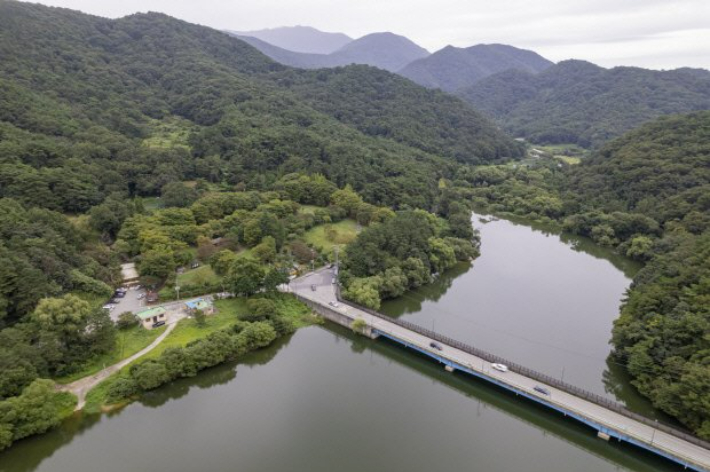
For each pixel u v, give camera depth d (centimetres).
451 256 18312
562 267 19212
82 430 9200
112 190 18312
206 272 14762
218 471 8388
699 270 11788
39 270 11444
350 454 8888
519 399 10438
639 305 11731
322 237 18650
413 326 12712
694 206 19762
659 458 8700
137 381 10100
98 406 9625
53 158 18125
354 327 12975
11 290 10719
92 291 12912
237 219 17488
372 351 12862
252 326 12125
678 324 10044
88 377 10294
